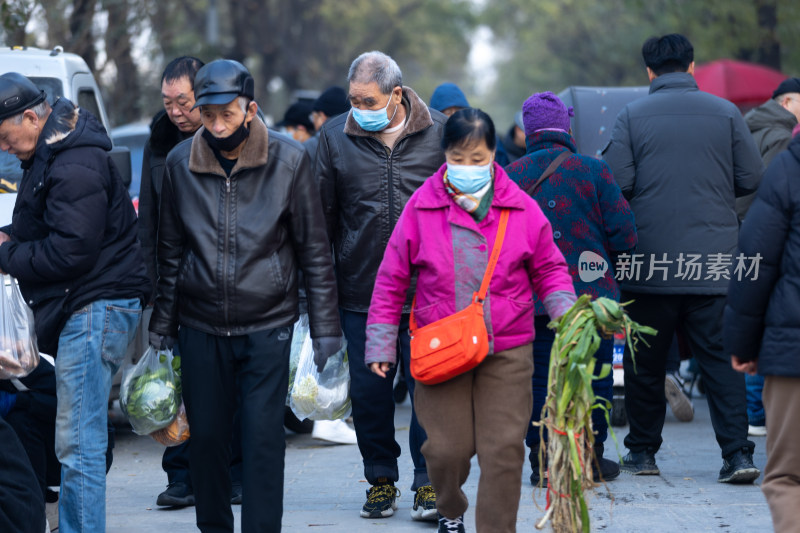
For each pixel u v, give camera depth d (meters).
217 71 12.23
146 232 16.23
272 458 12.72
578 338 11.05
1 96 12.54
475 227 11.88
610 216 15.95
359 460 19.92
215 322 12.70
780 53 64.75
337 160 14.95
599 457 16.69
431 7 131.62
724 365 16.86
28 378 13.85
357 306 15.02
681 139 16.70
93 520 13.10
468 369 11.62
